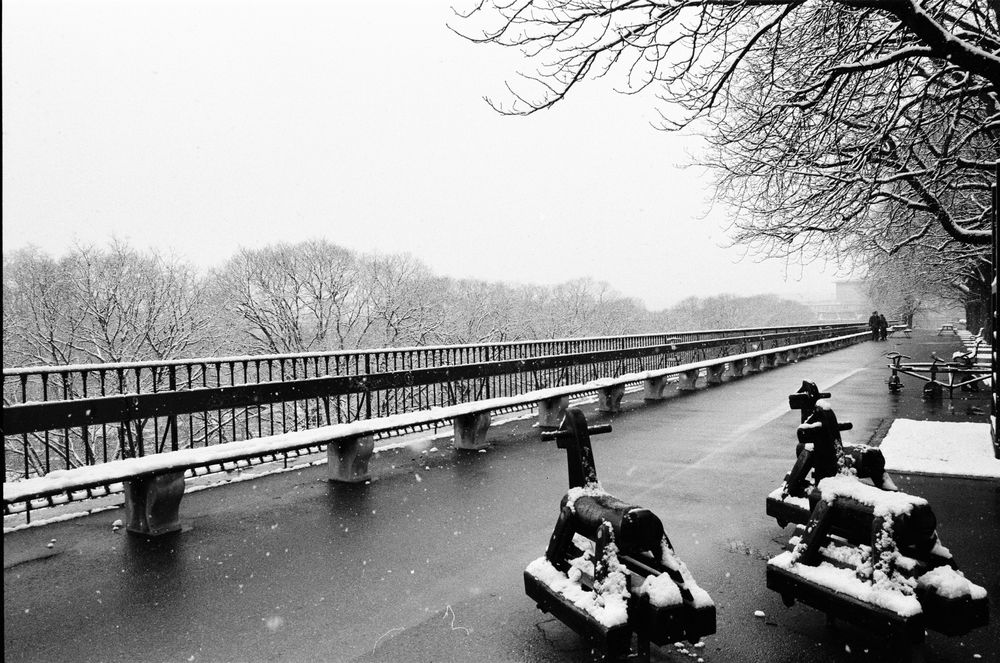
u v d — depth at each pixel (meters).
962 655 3.87
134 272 31.45
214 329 35.56
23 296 29.06
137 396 7.85
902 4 6.99
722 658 3.85
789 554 4.37
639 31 7.77
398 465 9.27
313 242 38.09
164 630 4.32
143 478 6.24
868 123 10.88
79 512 6.98
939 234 17.97
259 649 4.05
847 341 47.59
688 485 8.02
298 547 5.89
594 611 3.67
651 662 3.80
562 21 7.84
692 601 3.63
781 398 16.86
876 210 15.77
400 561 5.53
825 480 4.42
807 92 8.98
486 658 3.89
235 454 6.88
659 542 3.81
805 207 12.31
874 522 3.90
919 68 10.73
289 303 37.38
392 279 41.16
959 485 7.67
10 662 3.92
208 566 5.45
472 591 4.89
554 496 7.60
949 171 10.55
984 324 27.95
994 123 9.42
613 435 11.60
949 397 15.91
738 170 12.84
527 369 14.40
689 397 17.23
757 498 7.42
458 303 48.72
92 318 30.42
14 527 6.48
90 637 4.23
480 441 10.51
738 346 30.55
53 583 5.11
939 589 3.68
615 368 21.48
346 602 4.71
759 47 10.92
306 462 9.38
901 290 35.59
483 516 6.82
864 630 4.19
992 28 9.83
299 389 9.72
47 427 7.01
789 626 4.26
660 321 74.56
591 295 59.09
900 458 8.81
